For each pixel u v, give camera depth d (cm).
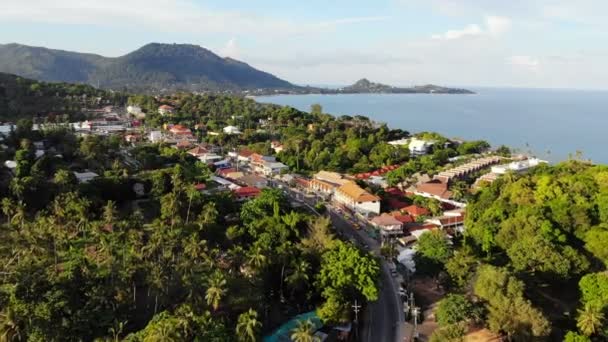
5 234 11306
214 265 10569
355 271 9994
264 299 10081
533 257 10844
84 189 14212
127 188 15525
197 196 14362
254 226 13112
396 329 9881
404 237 14975
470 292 10269
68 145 19825
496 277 9319
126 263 10250
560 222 12650
